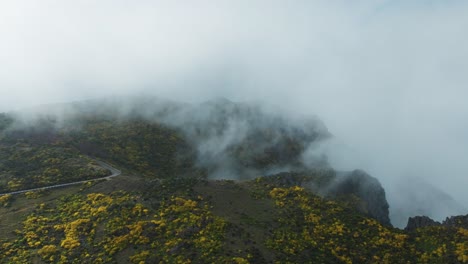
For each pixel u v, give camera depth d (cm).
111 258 10019
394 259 11006
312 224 12300
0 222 12150
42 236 11338
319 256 10731
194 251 10038
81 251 10462
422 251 11550
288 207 13188
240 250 10244
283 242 11019
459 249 11181
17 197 13725
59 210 12781
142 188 13775
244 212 12438
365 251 11331
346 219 12888
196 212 11794
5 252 10575
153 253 10075
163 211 11925
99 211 12225
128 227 11162
